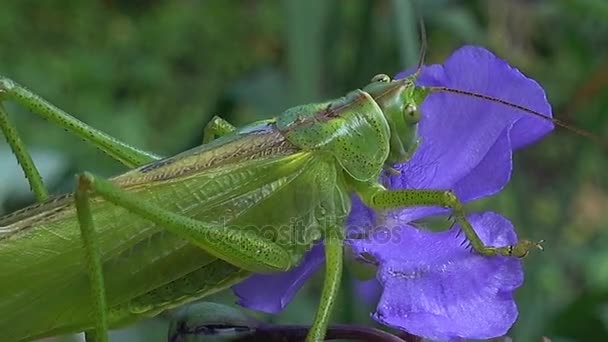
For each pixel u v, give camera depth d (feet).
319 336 0.40
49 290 0.41
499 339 0.39
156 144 1.01
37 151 0.56
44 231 0.41
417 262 0.40
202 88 1.13
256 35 1.21
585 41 0.66
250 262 0.43
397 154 0.44
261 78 0.61
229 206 0.43
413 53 0.53
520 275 0.40
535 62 0.68
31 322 0.41
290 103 0.56
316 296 0.59
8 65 1.12
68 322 0.41
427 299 0.39
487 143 0.42
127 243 0.42
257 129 0.44
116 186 0.41
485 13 0.63
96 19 1.23
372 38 0.59
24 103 0.43
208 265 0.43
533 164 0.81
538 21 0.66
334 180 0.43
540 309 0.54
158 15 1.24
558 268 0.66
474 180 0.42
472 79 0.42
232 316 0.40
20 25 1.20
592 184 0.85
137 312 0.42
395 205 0.42
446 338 0.38
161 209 0.42
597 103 0.63
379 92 0.44
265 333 0.40
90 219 0.40
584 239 0.74
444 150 0.43
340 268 0.42
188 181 0.42
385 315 0.39
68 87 1.10
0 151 0.54
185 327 0.40
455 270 0.40
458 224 0.40
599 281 0.67
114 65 1.13
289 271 0.44
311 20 0.56
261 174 0.43
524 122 0.42
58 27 1.21
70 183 0.57
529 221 0.60
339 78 0.60
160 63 1.16
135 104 1.07
